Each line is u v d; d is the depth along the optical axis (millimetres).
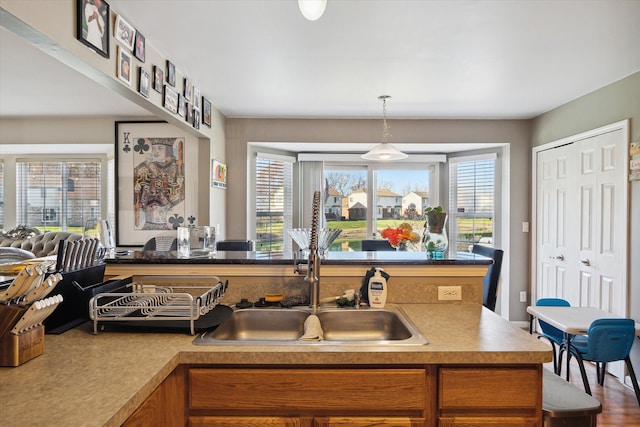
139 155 3920
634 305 2887
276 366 1198
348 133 4371
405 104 3770
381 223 5195
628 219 2945
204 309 1438
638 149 2844
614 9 1976
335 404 1185
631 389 2822
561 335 2736
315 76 2984
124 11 1995
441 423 1194
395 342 1261
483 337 1321
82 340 1294
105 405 851
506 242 4445
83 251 1544
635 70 2850
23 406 845
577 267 3562
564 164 3764
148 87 2367
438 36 2291
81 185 4934
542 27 2176
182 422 1189
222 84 3189
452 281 1849
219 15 2043
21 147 4414
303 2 1293
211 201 3834
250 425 1176
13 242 4410
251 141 4324
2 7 1264
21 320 1070
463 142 4371
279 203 4879
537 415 1211
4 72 2840
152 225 3895
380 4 1930
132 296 1550
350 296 1771
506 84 3164
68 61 1721
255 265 1812
